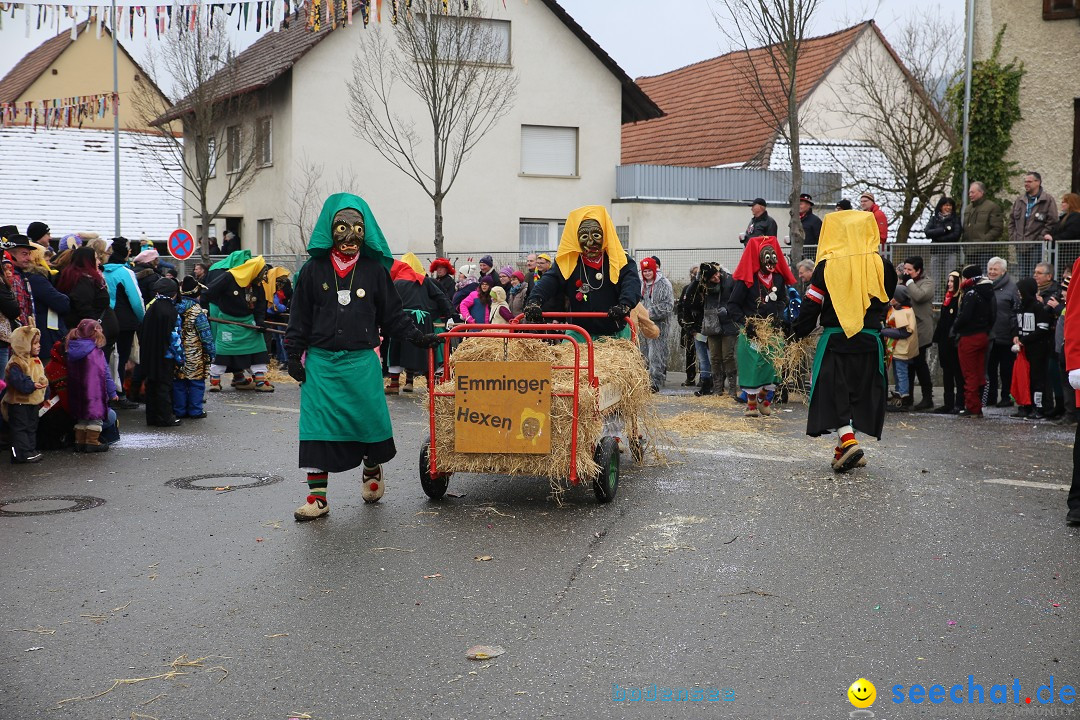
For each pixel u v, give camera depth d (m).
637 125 36.62
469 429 7.57
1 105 27.33
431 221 29.52
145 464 9.46
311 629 5.07
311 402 7.29
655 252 20.66
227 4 14.28
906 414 13.34
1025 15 19.69
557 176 30.36
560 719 4.08
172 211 39.72
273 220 30.22
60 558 6.30
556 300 9.27
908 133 26.38
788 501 7.77
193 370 12.52
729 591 5.63
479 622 5.16
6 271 9.73
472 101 28.08
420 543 6.63
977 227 16.50
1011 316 13.77
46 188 38.50
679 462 9.41
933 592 5.60
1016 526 6.99
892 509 7.49
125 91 44.38
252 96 29.95
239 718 4.10
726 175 28.73
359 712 4.15
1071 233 14.98
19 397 9.42
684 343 16.73
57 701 4.26
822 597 5.52
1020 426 11.98
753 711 4.14
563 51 30.08
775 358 12.16
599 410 7.69
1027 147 19.80
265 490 8.30
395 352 15.09
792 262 17.53
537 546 6.55
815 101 30.61
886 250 16.92
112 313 11.88
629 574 5.95
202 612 5.32
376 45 27.95
